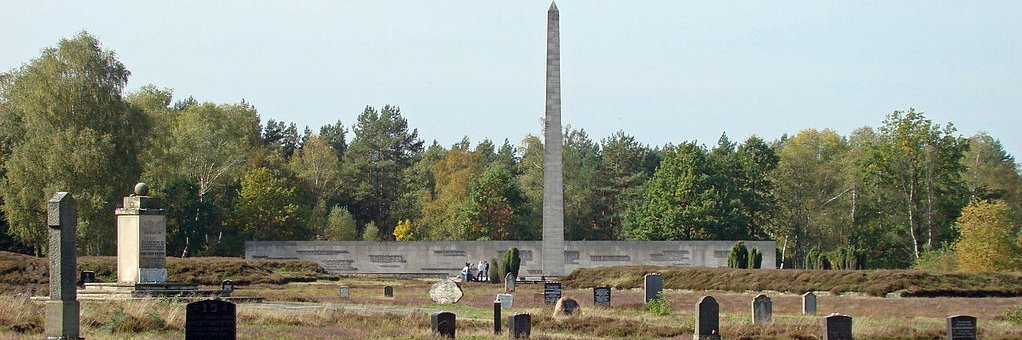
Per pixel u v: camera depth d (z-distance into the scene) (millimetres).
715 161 134000
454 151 163125
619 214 160375
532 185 153125
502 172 137250
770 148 136750
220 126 138625
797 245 139000
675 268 89375
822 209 136500
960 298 70062
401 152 174500
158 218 58562
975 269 92750
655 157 186000
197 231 118188
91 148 97250
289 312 48000
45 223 97500
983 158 154750
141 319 39750
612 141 175625
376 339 38281
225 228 126125
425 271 110562
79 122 100062
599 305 58906
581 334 43562
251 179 127500
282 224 127688
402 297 68562
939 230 118250
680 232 128500
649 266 92188
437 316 39969
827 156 144250
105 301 51750
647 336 43094
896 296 71375
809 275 78562
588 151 194625
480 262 104438
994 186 148625
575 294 75312
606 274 90812
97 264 81125
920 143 115062
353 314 48219
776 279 79312
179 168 124125
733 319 49812
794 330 43844
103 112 101062
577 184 163250
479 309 57156
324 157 154750
